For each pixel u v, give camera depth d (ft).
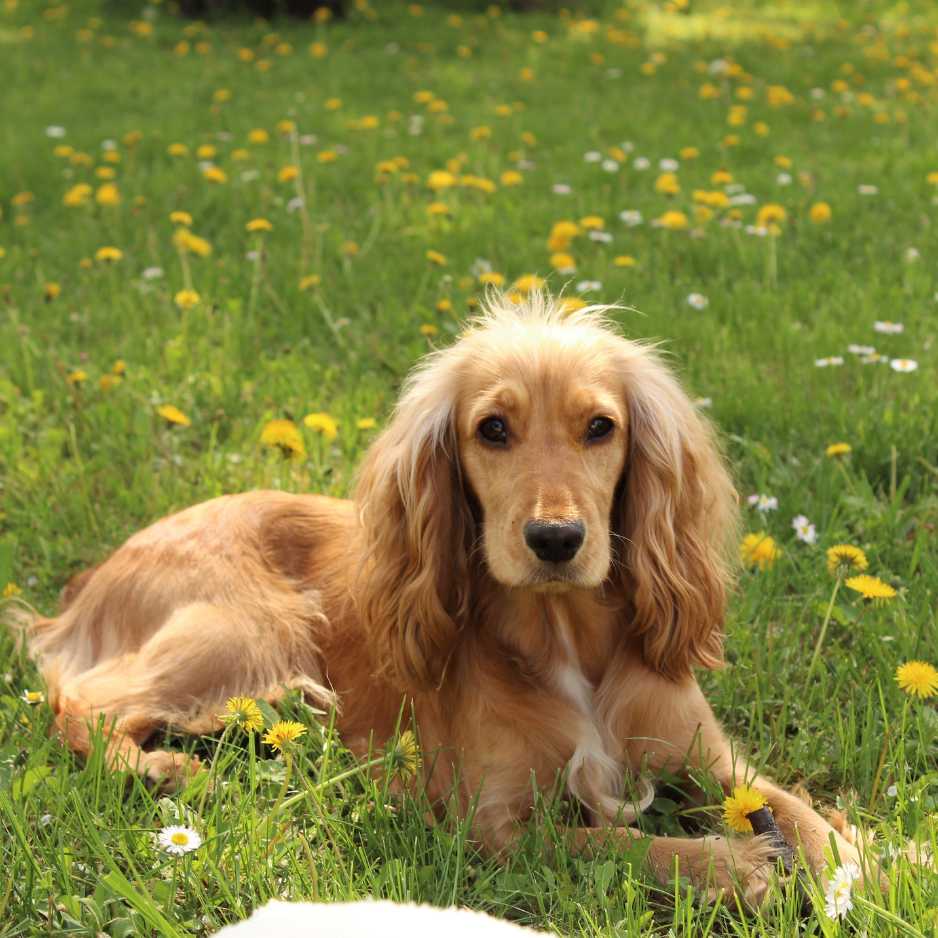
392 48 50.93
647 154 32.37
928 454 15.56
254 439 16.89
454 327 19.43
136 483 15.87
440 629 10.61
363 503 11.28
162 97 41.01
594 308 11.71
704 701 11.05
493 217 26.02
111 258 21.45
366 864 9.01
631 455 10.81
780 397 17.26
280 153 32.48
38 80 44.60
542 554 9.43
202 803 9.74
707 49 51.57
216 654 11.75
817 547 13.70
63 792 9.80
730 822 8.78
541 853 9.36
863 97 38.81
